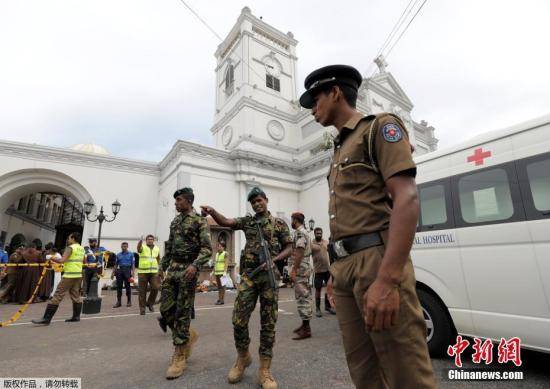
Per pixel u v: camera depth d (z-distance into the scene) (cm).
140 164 1747
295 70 2294
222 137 2109
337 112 163
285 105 2114
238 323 313
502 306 310
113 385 302
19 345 449
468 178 364
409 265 130
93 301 746
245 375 324
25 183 1541
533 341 286
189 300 345
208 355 393
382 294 112
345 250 141
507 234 317
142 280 727
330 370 332
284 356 385
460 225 356
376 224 133
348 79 164
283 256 351
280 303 898
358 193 139
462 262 345
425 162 418
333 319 625
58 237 2347
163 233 1539
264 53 2128
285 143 1997
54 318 684
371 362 144
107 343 458
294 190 1861
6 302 989
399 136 128
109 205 1634
